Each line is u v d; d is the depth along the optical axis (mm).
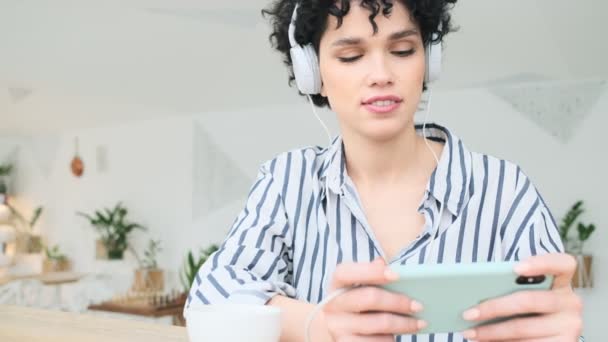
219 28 3219
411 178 786
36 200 5848
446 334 733
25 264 5836
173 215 5008
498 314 505
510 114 3768
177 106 4676
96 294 4828
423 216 770
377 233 776
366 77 669
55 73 3990
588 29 2914
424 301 506
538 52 3217
